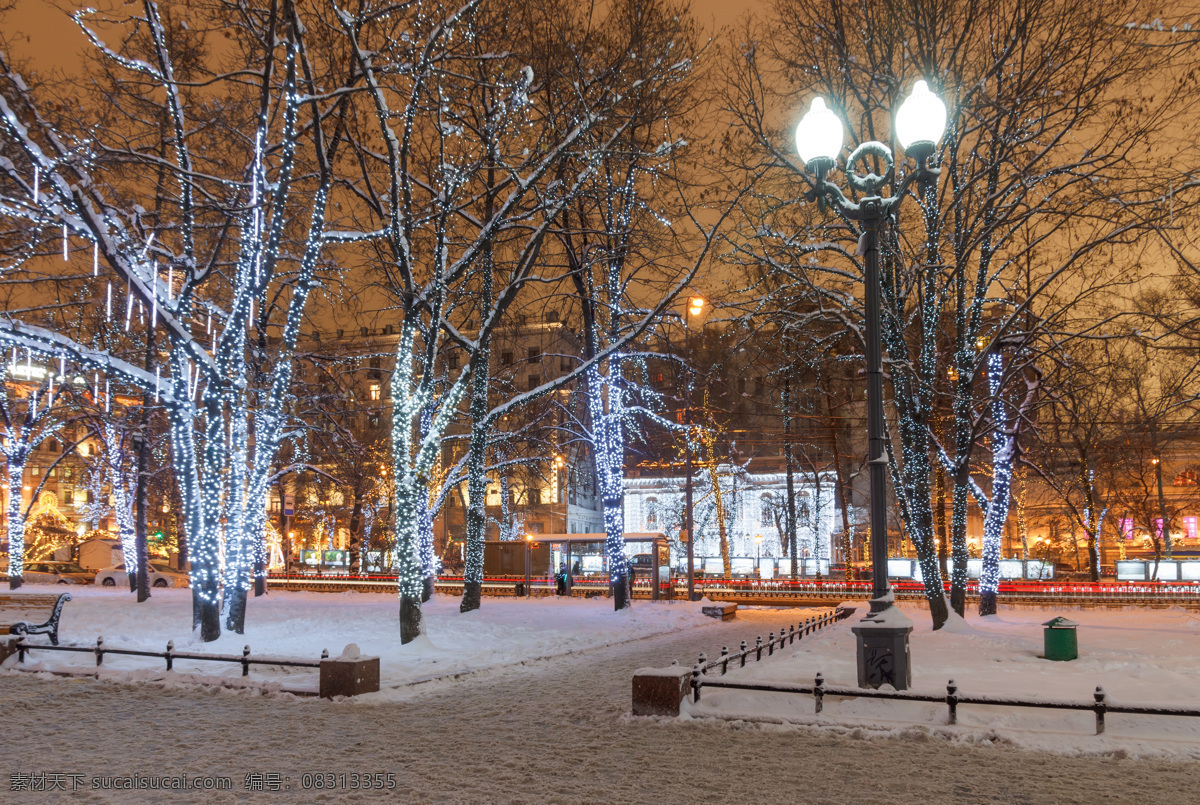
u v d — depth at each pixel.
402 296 19.28
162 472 37.19
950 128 21.31
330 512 57.25
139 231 18.62
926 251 23.23
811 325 26.12
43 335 16.20
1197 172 18.16
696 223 20.47
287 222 21.36
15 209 17.19
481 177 25.14
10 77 15.77
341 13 16.05
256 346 24.53
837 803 6.80
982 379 29.55
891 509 60.00
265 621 22.61
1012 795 7.00
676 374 33.38
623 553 28.27
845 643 18.09
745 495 70.44
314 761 8.29
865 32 21.39
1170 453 50.25
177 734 9.52
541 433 34.06
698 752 8.59
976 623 25.58
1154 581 43.44
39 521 61.59
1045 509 56.19
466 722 10.39
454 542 63.03
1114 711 8.84
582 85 21.41
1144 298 22.88
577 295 28.45
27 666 14.16
